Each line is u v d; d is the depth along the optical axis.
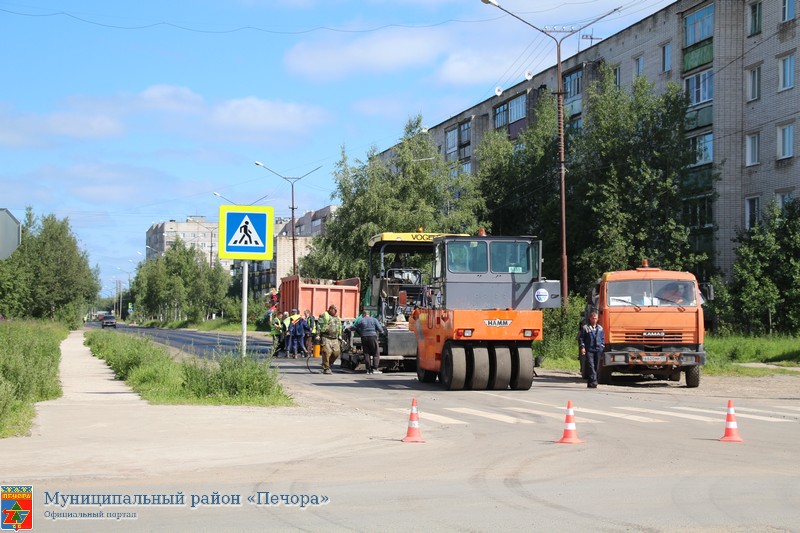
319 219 132.12
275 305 43.19
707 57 45.56
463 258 20.81
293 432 12.44
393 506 7.68
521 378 20.39
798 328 36.91
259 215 16.55
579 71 57.00
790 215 39.12
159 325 115.44
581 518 7.18
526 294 20.91
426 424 13.84
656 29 49.81
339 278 48.91
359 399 18.17
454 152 76.06
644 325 22.36
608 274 22.95
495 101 69.31
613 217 41.59
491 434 12.67
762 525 6.91
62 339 48.38
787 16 41.91
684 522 7.03
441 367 21.06
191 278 110.81
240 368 16.73
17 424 12.30
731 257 44.25
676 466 9.86
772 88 42.81
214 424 13.01
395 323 27.36
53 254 64.12
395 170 53.03
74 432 11.98
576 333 31.53
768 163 43.00
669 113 42.34
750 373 26.41
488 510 7.50
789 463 10.07
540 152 52.19
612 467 9.79
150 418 13.52
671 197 41.62
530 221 53.84
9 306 57.03
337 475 9.27
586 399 18.44
